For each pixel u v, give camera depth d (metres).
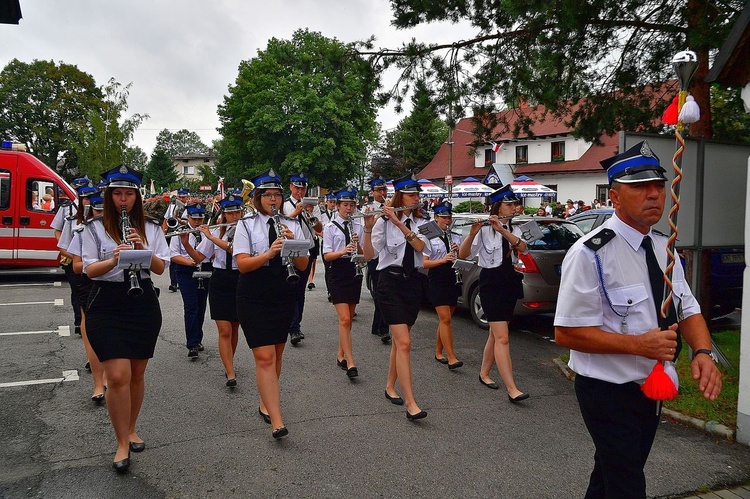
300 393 5.59
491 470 3.95
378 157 54.16
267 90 35.88
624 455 2.46
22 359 6.72
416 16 7.82
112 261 3.72
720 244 6.24
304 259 4.63
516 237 5.35
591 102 8.01
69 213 6.33
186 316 6.83
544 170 38.44
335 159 35.56
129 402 3.93
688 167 6.02
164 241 4.22
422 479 3.81
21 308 9.92
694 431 4.66
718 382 2.40
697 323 2.56
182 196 12.49
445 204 6.52
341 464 4.02
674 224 2.40
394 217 4.93
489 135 8.72
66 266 7.57
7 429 4.63
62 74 47.09
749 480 3.86
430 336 8.14
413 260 5.04
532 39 7.65
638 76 7.71
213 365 6.57
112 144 32.38
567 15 6.44
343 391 5.67
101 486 3.68
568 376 6.25
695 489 3.73
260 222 4.57
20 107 46.12
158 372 6.27
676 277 2.58
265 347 4.46
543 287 7.83
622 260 2.45
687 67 2.42
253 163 41.12
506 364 5.41
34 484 3.70
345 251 6.04
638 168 2.39
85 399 5.37
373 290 7.96
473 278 8.59
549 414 5.07
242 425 4.74
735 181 6.30
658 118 7.79
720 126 8.73
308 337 8.02
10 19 3.27
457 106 8.34
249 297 4.42
